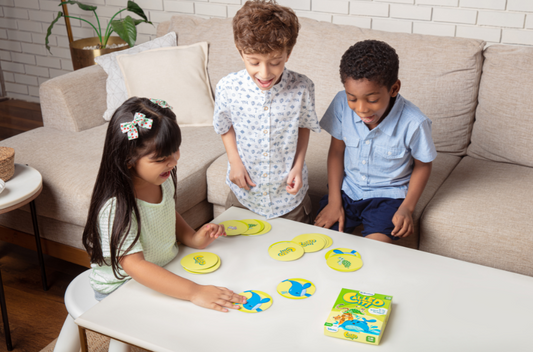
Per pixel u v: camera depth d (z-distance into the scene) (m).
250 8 1.23
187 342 0.92
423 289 1.07
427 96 1.98
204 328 0.96
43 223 1.89
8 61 3.95
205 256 1.20
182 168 1.90
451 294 1.05
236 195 1.57
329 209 1.59
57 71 3.81
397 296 1.04
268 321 0.98
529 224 1.49
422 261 1.17
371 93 1.30
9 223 1.98
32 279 1.96
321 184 1.82
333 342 0.92
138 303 1.04
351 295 1.02
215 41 2.45
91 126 2.32
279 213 1.55
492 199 1.62
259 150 1.46
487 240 1.50
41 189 1.66
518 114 1.85
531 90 1.83
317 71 2.18
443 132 2.00
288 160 1.49
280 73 1.29
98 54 2.89
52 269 2.02
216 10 3.04
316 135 2.13
